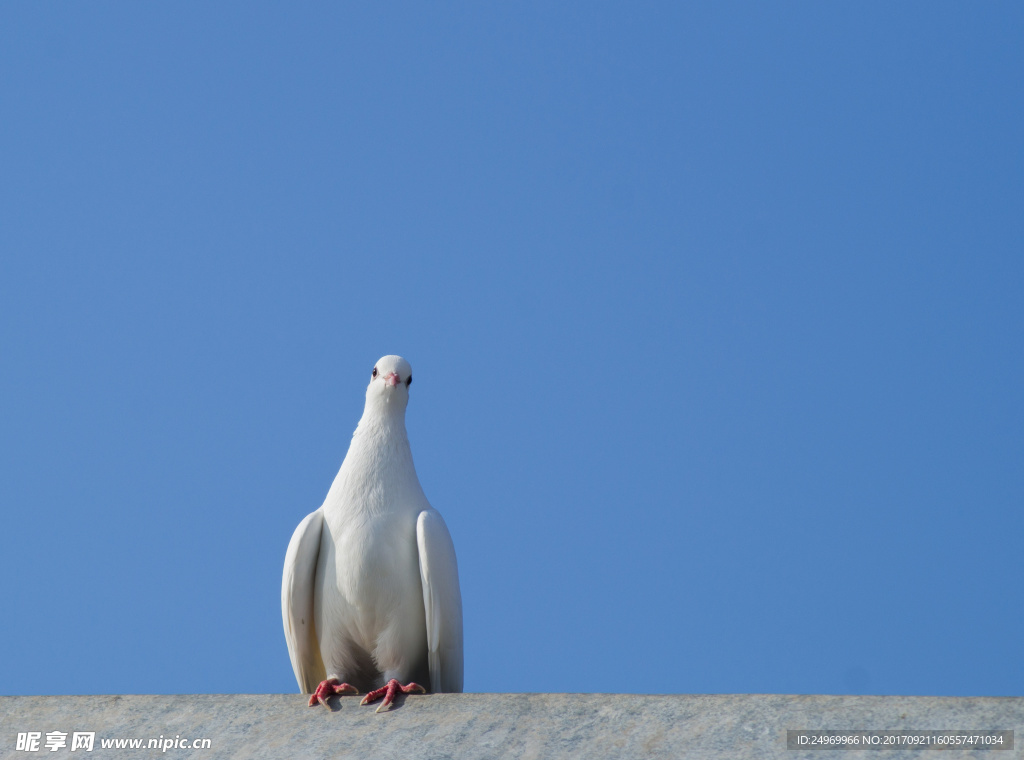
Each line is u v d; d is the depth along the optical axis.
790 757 12.29
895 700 12.80
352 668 16.42
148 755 13.61
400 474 16.34
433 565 15.65
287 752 13.42
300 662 16.25
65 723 14.23
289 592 15.93
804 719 12.74
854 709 12.77
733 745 12.55
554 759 12.74
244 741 13.71
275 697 14.56
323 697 14.60
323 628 16.08
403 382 17.12
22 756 13.73
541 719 13.38
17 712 14.47
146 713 14.34
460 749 13.10
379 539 15.76
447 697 14.05
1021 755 11.98
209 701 14.50
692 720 12.98
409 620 15.91
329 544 15.98
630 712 13.23
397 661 16.05
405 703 14.17
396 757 13.10
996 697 12.66
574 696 13.63
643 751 12.66
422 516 15.91
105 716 14.31
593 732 13.05
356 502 16.02
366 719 13.92
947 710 12.58
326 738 13.61
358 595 15.72
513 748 13.00
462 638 16.23
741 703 13.08
